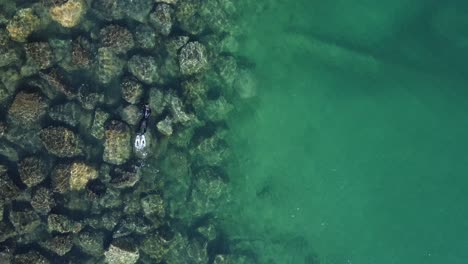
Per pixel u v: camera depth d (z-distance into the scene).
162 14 19.09
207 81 20.66
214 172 21.17
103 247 20.11
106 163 19.81
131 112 19.53
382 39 20.53
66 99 19.84
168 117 19.86
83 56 19.19
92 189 19.78
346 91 21.00
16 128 19.58
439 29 20.38
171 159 20.72
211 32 20.38
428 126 20.94
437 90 20.59
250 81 20.70
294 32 20.70
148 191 20.41
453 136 20.97
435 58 20.48
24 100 18.97
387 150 21.31
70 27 19.22
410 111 20.84
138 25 19.48
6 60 18.50
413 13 20.34
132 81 19.39
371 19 20.52
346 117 21.19
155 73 19.62
